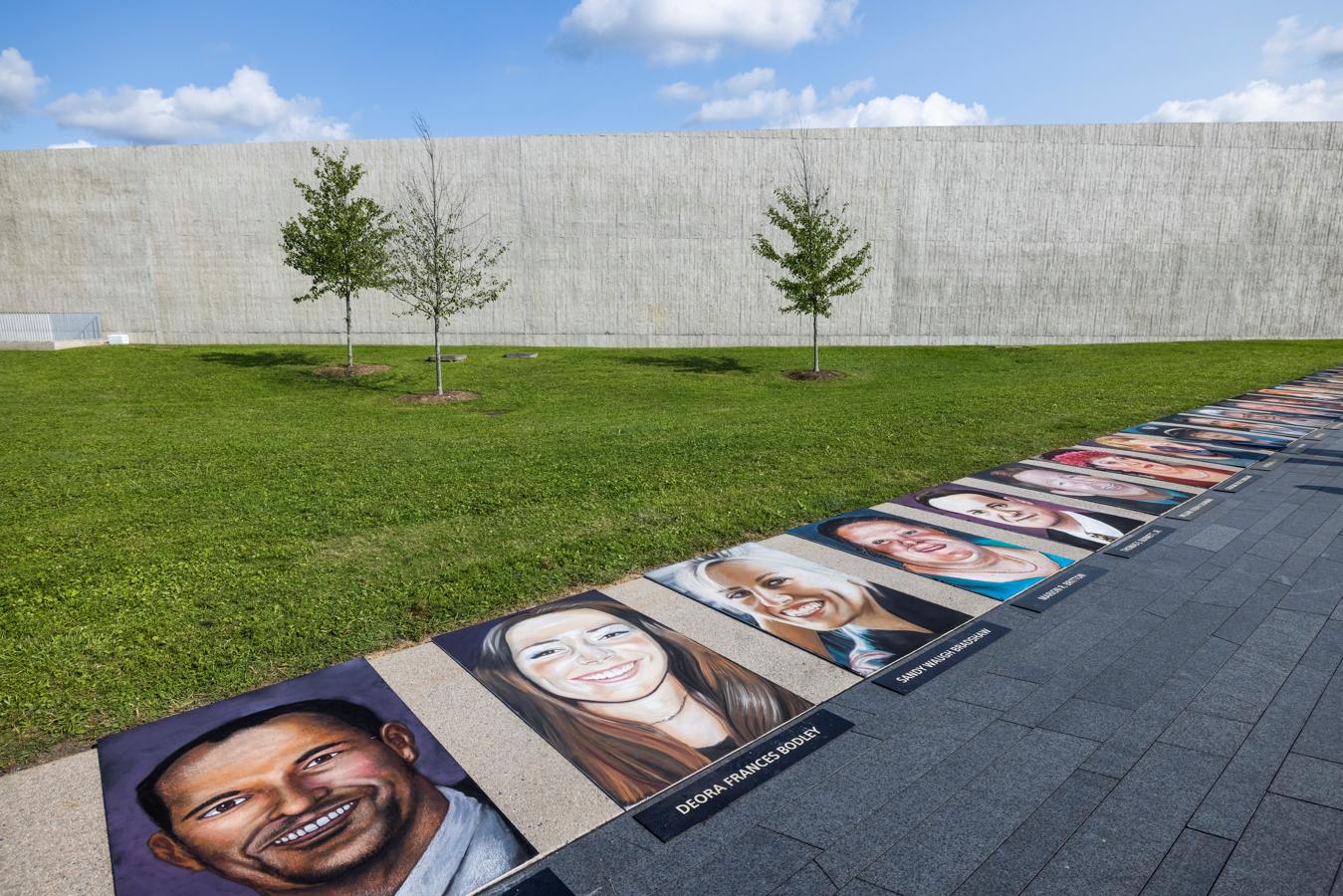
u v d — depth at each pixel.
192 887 2.83
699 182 24.39
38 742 3.72
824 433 11.60
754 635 4.86
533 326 25.25
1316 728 3.70
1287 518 7.06
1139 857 2.88
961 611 5.17
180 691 4.18
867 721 3.86
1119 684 4.16
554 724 3.88
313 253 19.08
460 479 9.02
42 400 16.22
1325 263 24.88
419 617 5.11
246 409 15.50
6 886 2.82
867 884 2.78
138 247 25.16
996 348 24.47
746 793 3.32
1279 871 2.79
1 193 25.09
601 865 2.91
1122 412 12.95
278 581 5.73
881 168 24.22
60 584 5.68
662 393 17.83
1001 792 3.27
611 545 6.49
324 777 3.46
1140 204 24.48
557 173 24.45
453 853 2.98
